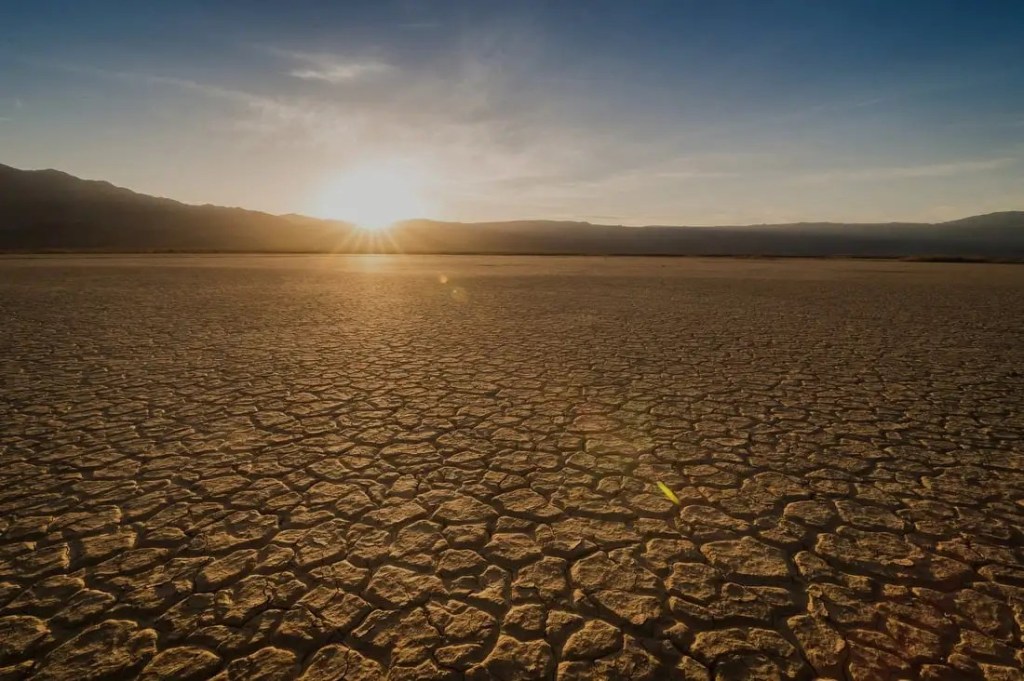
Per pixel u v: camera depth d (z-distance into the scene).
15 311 12.98
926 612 2.74
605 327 11.31
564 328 11.19
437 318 12.57
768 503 3.85
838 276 27.00
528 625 2.66
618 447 4.85
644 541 3.38
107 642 2.52
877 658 2.45
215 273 26.84
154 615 2.70
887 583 2.96
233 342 9.55
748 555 3.23
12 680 2.30
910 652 2.48
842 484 4.13
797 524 3.57
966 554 3.22
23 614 2.70
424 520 3.63
